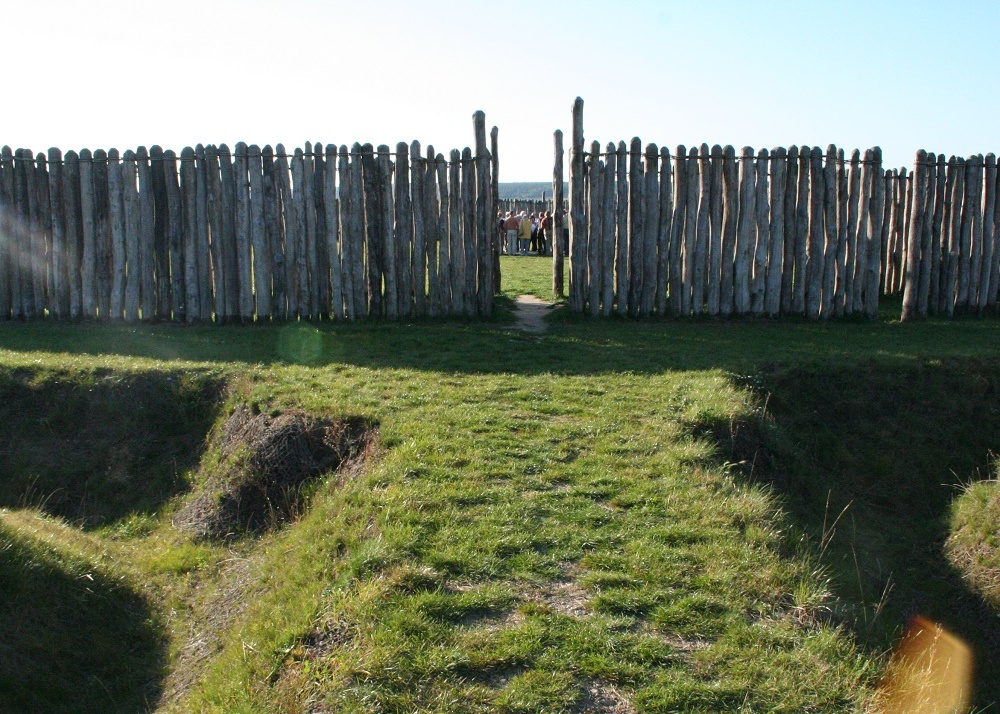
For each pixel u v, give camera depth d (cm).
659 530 651
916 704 521
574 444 815
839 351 1152
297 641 546
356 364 1094
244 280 1399
